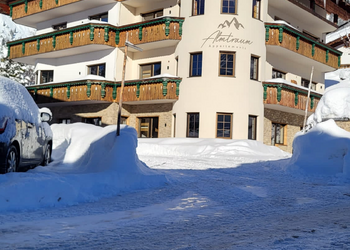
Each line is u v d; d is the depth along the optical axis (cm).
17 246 459
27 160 951
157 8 2845
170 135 2691
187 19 2559
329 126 1288
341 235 515
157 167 1285
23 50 3259
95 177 863
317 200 821
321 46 3050
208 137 2464
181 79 2564
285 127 2944
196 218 639
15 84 962
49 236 508
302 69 3127
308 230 548
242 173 1236
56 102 2933
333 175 1179
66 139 1358
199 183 1005
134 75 2906
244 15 2514
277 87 2592
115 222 603
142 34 2691
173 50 2719
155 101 2683
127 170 945
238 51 2492
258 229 559
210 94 2472
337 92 1470
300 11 2966
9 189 674
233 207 737
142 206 736
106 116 2819
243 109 2484
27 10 3322
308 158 1253
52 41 3034
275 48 2689
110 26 2780
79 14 3144
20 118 901
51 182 732
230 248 454
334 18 3956
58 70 3203
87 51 2989
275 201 803
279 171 1303
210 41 2486
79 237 508
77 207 711
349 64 4238
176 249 454
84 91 2767
